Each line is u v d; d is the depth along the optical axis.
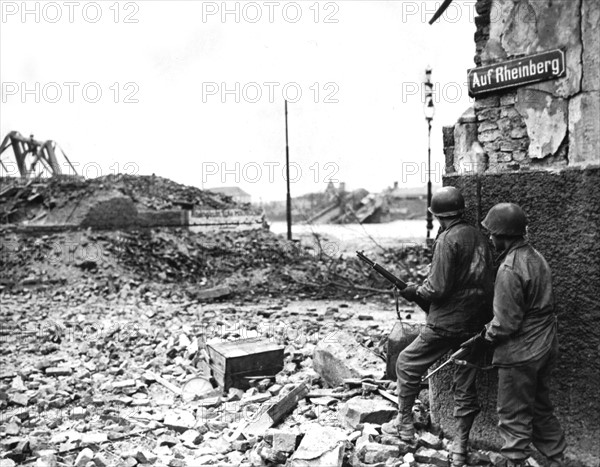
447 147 5.18
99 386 7.48
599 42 4.03
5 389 7.29
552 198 4.11
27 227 19.44
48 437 5.73
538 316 3.64
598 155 4.08
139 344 9.44
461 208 4.23
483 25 4.82
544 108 4.39
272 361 7.25
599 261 3.91
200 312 12.28
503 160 4.68
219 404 6.59
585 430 4.03
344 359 6.54
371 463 4.34
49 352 9.30
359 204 52.03
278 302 13.97
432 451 4.43
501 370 3.70
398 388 4.47
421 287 4.31
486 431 4.50
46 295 14.73
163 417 6.23
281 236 25.42
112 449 5.36
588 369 4.00
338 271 18.11
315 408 5.67
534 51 4.40
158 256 18.52
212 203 29.59
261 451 4.77
